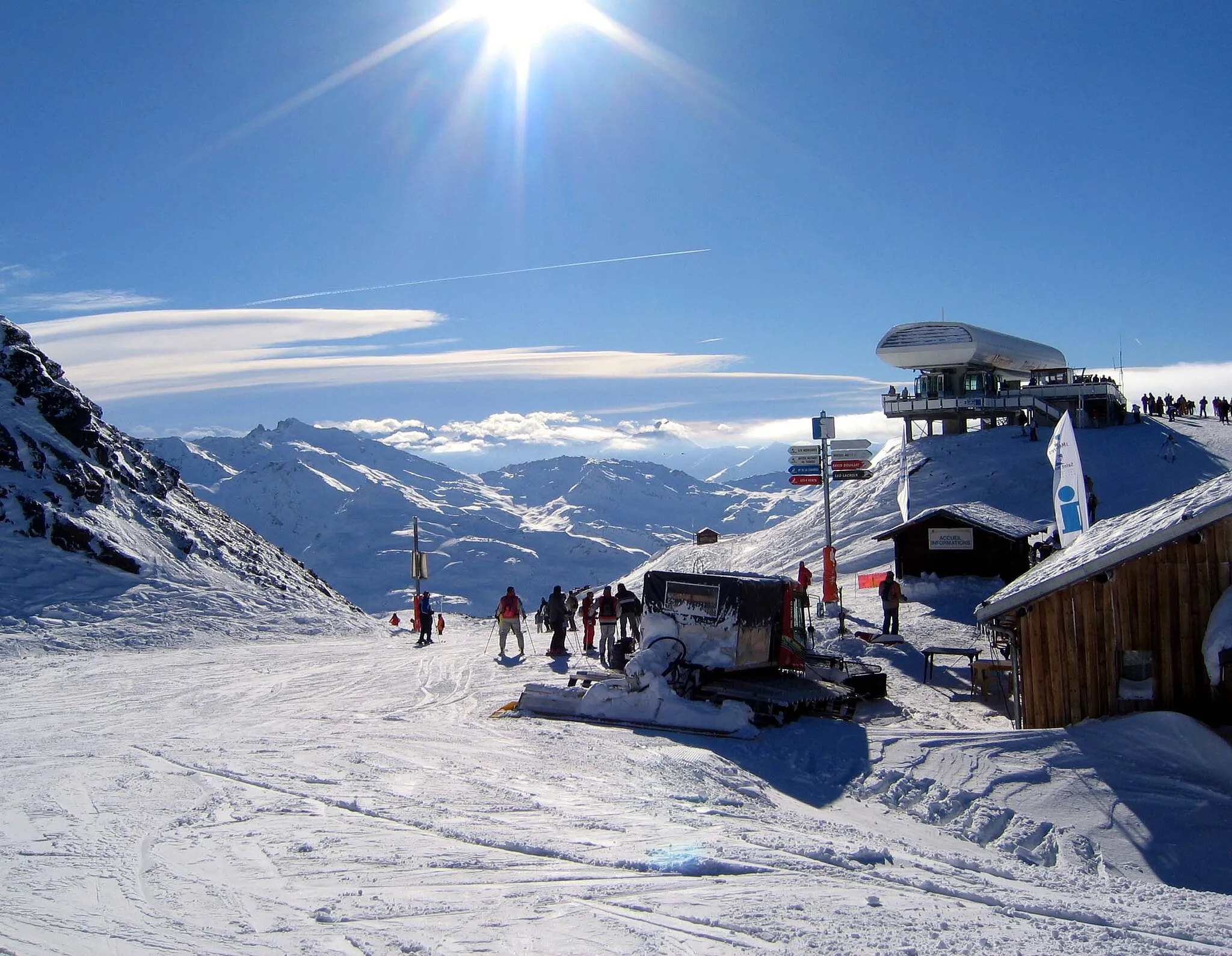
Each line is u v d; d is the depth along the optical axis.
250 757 12.54
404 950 5.72
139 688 20.94
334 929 6.09
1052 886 8.33
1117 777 12.89
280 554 50.81
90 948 5.72
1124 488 49.31
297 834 8.56
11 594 31.58
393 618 43.97
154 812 9.36
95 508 37.31
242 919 6.27
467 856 7.91
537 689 17.64
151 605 33.22
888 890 7.43
